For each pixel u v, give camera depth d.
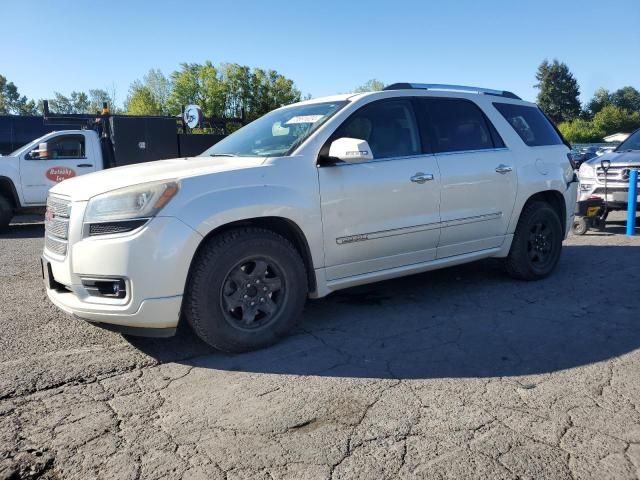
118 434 2.82
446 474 2.47
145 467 2.54
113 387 3.37
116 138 14.51
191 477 2.46
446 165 4.85
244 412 3.04
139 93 59.91
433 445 2.70
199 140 15.96
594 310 4.79
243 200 3.75
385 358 3.79
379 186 4.40
